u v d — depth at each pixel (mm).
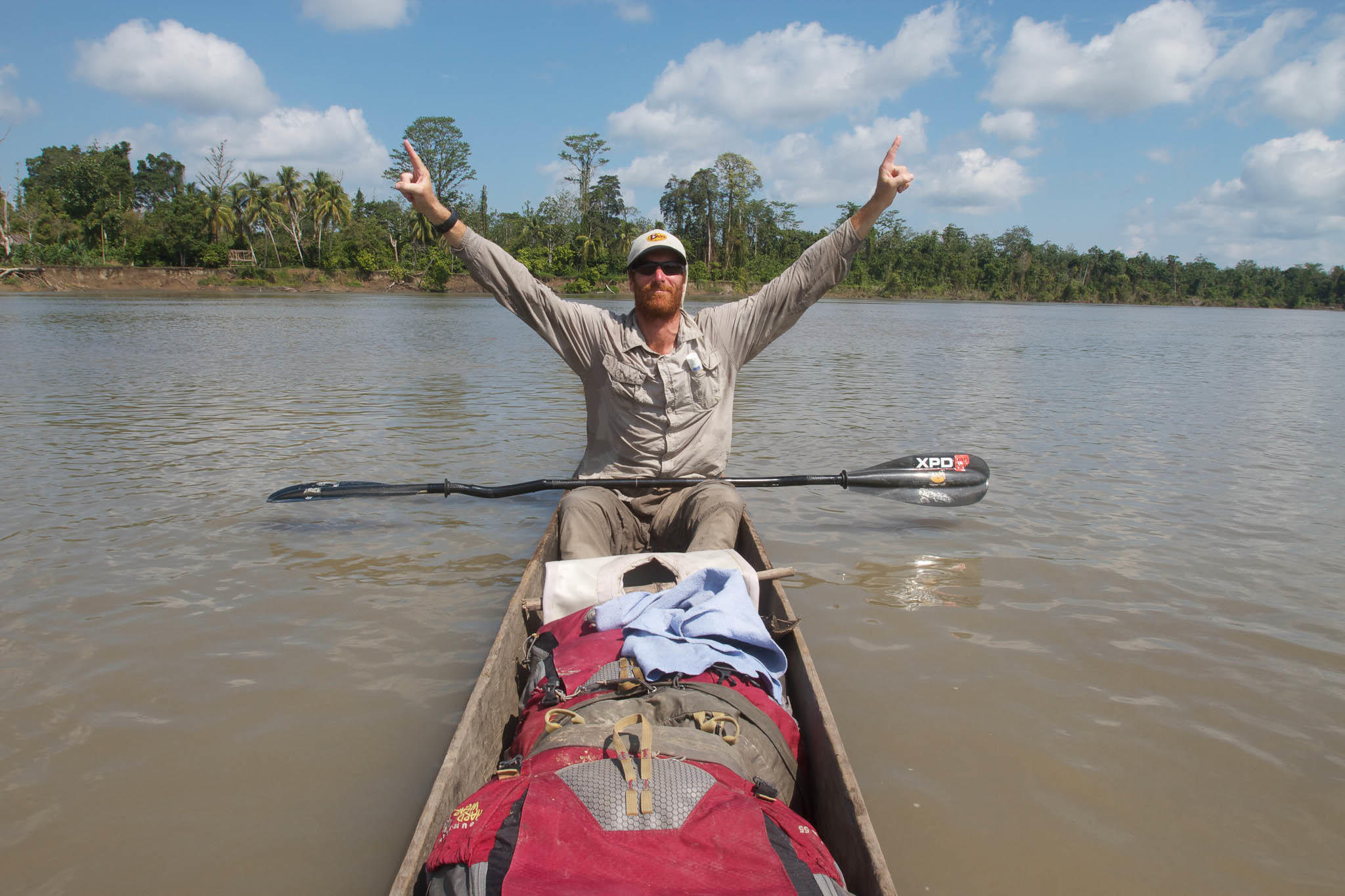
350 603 4184
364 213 76125
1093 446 7910
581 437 8094
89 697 3285
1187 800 2748
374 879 2385
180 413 9070
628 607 2922
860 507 5895
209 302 39469
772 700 2523
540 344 18281
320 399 10188
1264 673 3551
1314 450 7770
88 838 2525
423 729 3104
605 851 1761
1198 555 4902
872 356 17281
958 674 3520
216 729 3090
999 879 2402
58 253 58625
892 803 2711
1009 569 4691
